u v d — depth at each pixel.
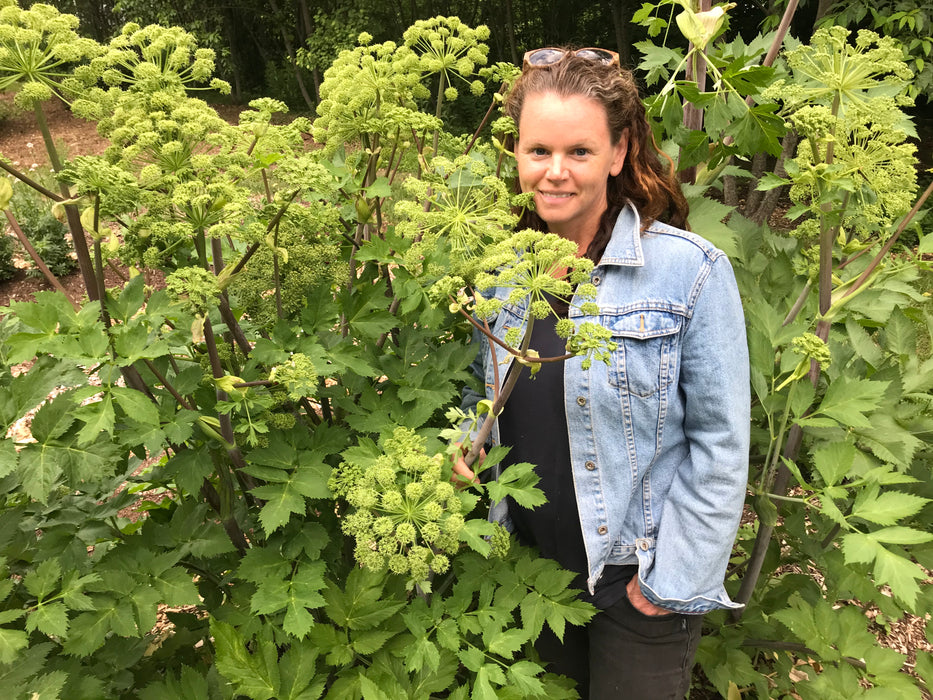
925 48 5.66
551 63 1.57
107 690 1.67
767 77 1.82
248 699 1.69
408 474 1.48
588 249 1.76
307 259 1.85
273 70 17.47
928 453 2.33
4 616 1.32
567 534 1.85
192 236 1.39
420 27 1.88
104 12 18.72
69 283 8.24
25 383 1.37
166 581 1.57
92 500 1.91
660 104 1.96
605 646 1.87
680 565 1.68
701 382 1.61
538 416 1.77
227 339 2.16
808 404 1.94
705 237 1.98
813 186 1.81
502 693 1.53
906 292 2.21
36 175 9.91
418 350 1.96
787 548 3.10
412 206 1.43
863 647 1.95
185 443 1.78
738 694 2.41
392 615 1.66
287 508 1.49
